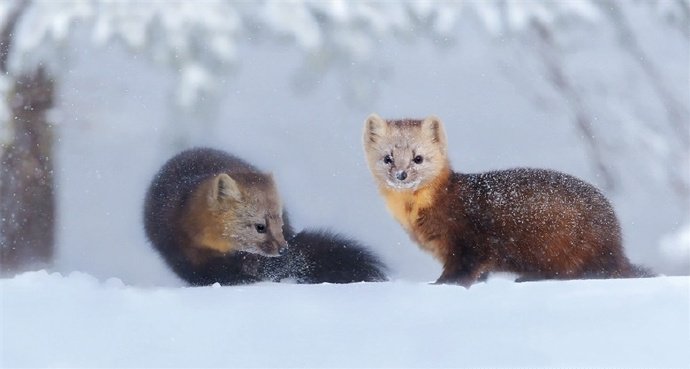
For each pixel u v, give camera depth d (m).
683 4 18.11
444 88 20.19
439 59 19.88
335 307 7.77
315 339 6.79
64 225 17.31
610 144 18.80
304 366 6.28
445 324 7.12
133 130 18.08
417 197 10.77
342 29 13.83
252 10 13.57
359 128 20.09
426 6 14.45
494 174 10.83
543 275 10.56
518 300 7.83
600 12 18.14
